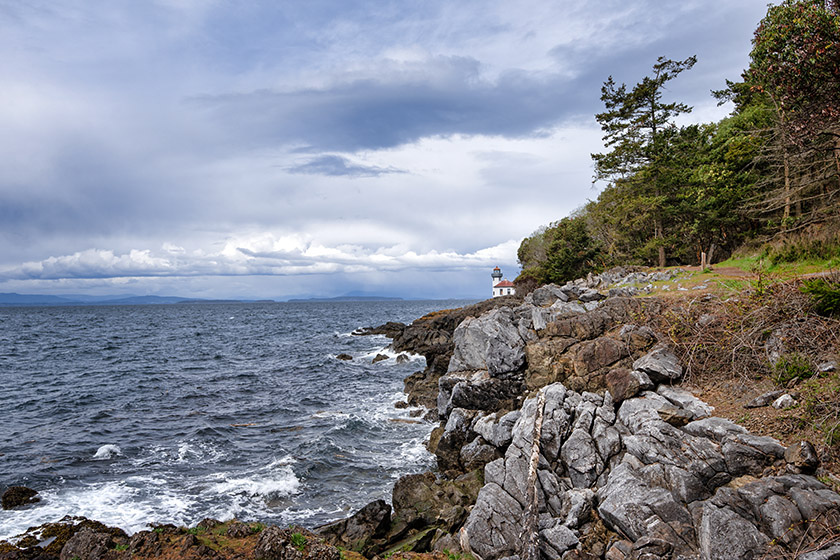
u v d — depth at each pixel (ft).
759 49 67.26
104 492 55.52
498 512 39.96
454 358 73.87
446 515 45.62
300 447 69.82
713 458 34.88
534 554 34.96
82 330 291.79
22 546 43.19
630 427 43.39
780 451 33.71
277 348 190.70
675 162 135.64
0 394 106.93
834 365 39.22
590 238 165.07
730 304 51.67
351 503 53.52
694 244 131.23
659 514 33.50
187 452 68.80
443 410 70.85
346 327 304.30
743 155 112.37
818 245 75.77
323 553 32.99
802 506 29.19
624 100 145.89
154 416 88.12
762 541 28.99
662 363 48.01
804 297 44.42
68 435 76.69
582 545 35.88
